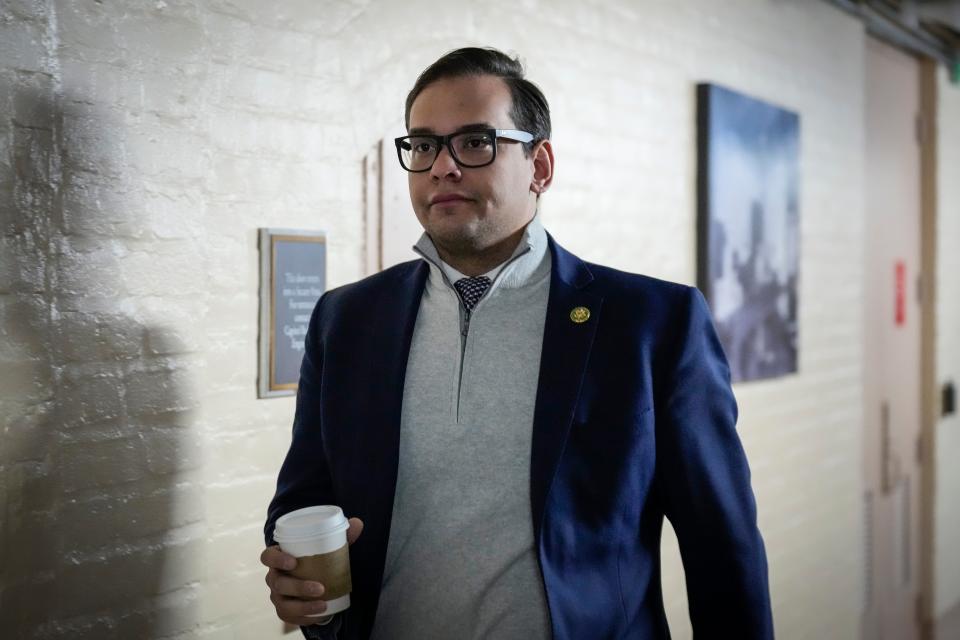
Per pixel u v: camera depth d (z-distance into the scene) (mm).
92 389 1416
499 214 1224
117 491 1451
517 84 1264
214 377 1588
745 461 1269
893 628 4195
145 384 1484
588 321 1237
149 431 1491
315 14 1734
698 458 1214
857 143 3789
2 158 1301
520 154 1251
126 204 1452
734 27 2986
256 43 1637
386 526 1231
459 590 1190
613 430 1192
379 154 1873
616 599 1197
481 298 1279
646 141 2607
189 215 1540
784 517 3219
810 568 3385
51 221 1359
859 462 3785
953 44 4566
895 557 4227
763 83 3145
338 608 1155
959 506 4906
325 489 1383
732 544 1211
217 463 1596
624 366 1214
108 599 1443
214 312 1584
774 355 3133
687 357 1230
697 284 2828
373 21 1844
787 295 3219
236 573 1627
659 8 2652
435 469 1222
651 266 2637
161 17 1492
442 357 1268
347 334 1363
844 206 3689
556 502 1166
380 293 1382
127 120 1451
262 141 1649
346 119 1800
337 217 1788
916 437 4473
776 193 3146
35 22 1334
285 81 1686
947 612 4719
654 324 1241
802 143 3383
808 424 3393
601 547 1187
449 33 2016
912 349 4430
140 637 1488
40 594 1358
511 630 1159
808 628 3369
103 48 1417
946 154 4664
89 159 1401
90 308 1409
